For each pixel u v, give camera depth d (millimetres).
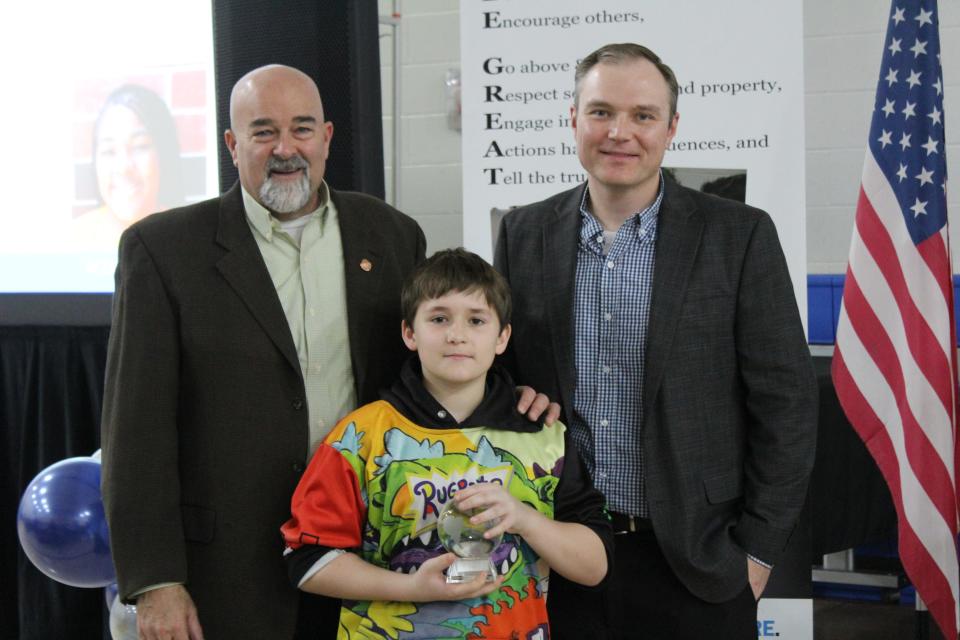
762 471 1779
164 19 3211
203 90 3193
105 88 3250
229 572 1711
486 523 1458
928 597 2420
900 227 2477
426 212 4016
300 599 1795
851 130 3633
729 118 2576
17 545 3348
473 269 1632
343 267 1853
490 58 2691
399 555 1564
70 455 3262
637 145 1747
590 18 2639
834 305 3332
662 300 1763
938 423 2418
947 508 2412
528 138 2682
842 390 2498
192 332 1729
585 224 1849
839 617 3387
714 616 1758
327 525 1571
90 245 3268
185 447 1753
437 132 3979
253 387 1733
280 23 2555
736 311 1797
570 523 1601
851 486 2896
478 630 1531
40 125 3283
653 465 1748
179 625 1658
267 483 1726
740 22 2572
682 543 1725
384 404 1655
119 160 3244
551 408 1722
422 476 1579
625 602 1797
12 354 3324
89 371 3256
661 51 2605
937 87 2479
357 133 2537
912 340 2441
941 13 3535
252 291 1755
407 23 3975
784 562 2613
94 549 2400
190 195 3211
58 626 3242
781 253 1818
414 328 1647
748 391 1812
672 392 1748
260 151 1767
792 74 2553
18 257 3303
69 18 3262
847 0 3605
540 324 1850
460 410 1650
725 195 2574
